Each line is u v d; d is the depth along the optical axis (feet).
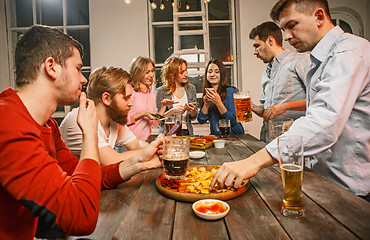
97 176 2.32
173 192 2.82
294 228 2.13
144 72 8.39
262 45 7.22
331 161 3.94
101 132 4.43
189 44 12.74
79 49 2.61
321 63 3.86
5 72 12.35
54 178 2.02
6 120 1.96
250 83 11.93
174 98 9.85
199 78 12.71
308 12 3.73
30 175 1.92
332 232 2.06
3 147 1.89
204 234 2.10
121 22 11.90
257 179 3.47
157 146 3.36
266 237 2.02
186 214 2.47
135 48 11.95
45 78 2.35
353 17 11.76
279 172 3.77
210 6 12.64
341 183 3.86
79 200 2.07
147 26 11.92
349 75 3.12
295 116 6.99
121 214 2.55
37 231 2.51
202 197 2.72
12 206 2.13
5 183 1.90
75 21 12.55
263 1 11.72
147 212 2.54
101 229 2.26
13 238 2.20
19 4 12.48
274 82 7.12
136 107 8.35
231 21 12.42
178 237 2.06
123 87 4.44
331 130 3.01
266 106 7.58
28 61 2.30
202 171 3.66
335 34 3.67
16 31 12.50
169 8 12.53
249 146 5.83
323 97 3.16
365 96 3.47
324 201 2.65
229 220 2.32
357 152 3.65
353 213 2.36
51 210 1.97
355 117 3.60
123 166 3.31
